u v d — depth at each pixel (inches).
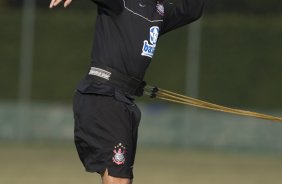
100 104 882.8
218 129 3016.7
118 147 874.1
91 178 2001.7
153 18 920.9
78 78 3213.6
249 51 3122.5
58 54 3221.0
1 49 3225.9
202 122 3026.6
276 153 2992.1
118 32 901.2
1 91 3223.4
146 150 2962.6
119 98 887.1
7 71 3221.0
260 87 3120.1
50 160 2509.8
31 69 3161.9
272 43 3120.1
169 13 963.3
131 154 890.7
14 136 3129.9
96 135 879.7
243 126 3011.8
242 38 3122.5
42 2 3257.9
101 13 914.1
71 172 2144.4
